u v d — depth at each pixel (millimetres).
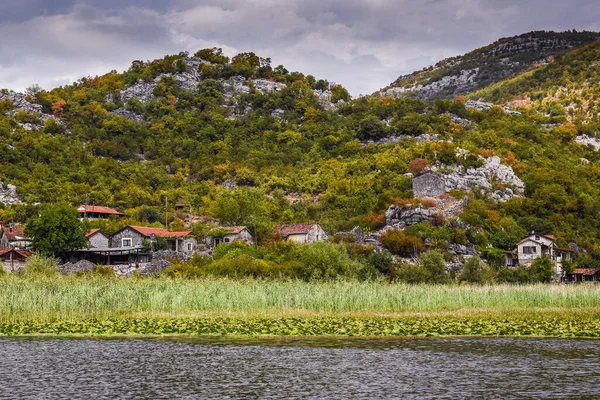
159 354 50656
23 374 44094
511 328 62188
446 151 187500
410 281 111125
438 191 166375
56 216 137000
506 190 175125
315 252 110500
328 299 76438
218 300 75062
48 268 107750
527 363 47406
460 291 83688
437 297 80250
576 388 40656
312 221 170500
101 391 40281
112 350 52188
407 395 39312
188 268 114812
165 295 74938
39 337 58188
